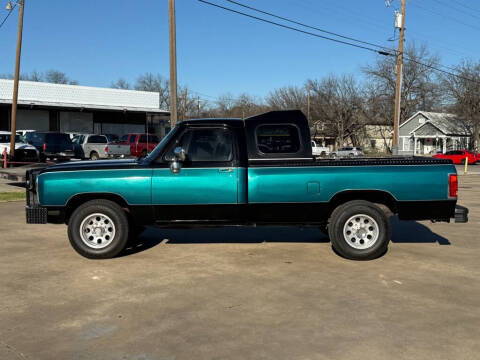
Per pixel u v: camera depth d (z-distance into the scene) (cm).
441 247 736
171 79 1614
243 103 8419
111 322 426
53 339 390
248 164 650
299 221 659
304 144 660
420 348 371
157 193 645
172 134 658
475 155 4003
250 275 575
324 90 5875
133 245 741
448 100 5362
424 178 639
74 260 647
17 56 2439
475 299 489
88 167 652
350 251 639
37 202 674
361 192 650
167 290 517
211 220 655
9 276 570
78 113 4244
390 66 5772
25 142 2664
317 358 355
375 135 6556
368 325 418
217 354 362
